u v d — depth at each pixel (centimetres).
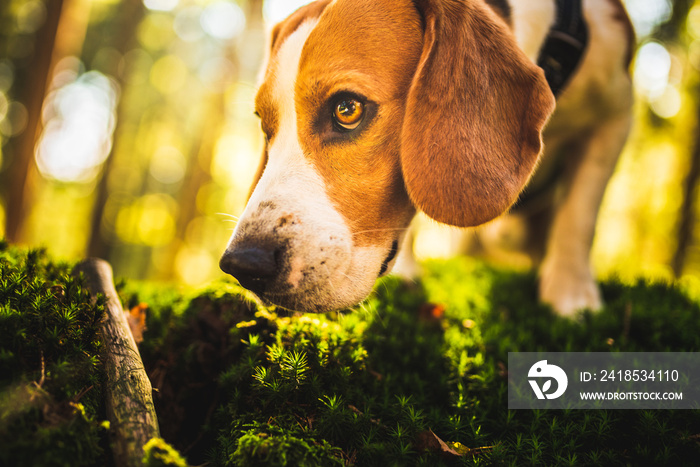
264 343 43
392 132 45
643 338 53
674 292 65
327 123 45
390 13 46
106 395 36
